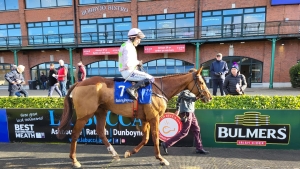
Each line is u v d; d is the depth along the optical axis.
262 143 3.62
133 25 15.72
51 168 3.09
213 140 3.75
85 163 3.22
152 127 3.06
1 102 4.38
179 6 15.02
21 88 6.99
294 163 3.11
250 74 14.48
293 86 12.86
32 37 16.97
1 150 3.78
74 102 3.02
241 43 14.24
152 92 2.99
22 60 17.17
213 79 6.50
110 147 3.38
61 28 16.88
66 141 4.08
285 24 13.34
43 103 4.29
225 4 14.24
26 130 4.12
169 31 15.20
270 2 13.45
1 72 17.95
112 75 16.38
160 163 3.14
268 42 13.77
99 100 2.98
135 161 3.27
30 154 3.60
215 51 14.70
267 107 3.71
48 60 17.00
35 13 16.91
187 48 14.95
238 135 3.66
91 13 16.27
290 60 13.65
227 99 3.87
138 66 3.12
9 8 17.41
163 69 15.69
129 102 2.91
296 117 3.48
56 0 16.70
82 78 8.34
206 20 14.77
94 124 3.96
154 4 15.34
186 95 3.24
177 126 3.77
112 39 15.73
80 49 16.34
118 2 15.84
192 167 3.05
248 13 14.05
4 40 17.38
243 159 3.27
